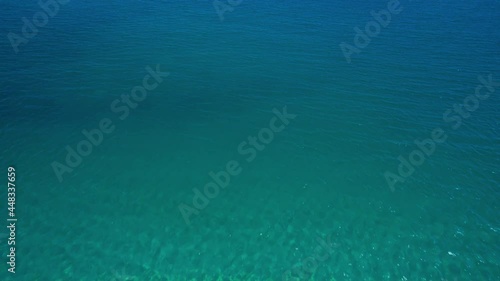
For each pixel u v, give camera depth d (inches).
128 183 903.7
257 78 1397.6
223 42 1705.2
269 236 783.7
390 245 765.3
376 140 1074.7
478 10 2277.3
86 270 689.6
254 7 2244.1
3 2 2059.5
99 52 1536.7
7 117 1083.3
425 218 828.0
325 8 2257.6
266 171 964.0
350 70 1461.6
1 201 820.0
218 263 720.3
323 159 1006.4
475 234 788.0
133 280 680.4
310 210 850.8
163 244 753.6
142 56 1529.3
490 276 697.6
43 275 674.2
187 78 1380.4
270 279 693.9
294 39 1755.7
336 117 1175.6
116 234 768.3
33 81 1278.3
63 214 804.6
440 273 705.0
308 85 1353.3
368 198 882.8
